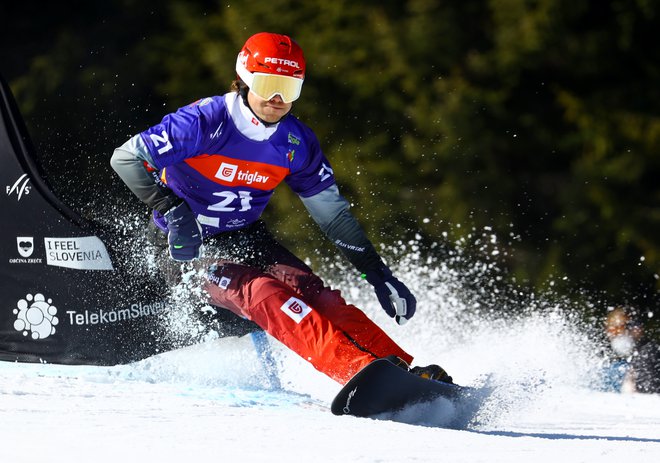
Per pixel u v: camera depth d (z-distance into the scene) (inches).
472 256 1598.2
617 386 923.4
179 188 521.0
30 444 309.4
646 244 1631.4
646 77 1760.6
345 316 505.4
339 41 1712.6
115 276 547.8
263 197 534.6
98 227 549.3
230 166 509.7
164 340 553.3
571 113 1696.6
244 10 1743.4
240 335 561.0
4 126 542.9
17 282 549.3
